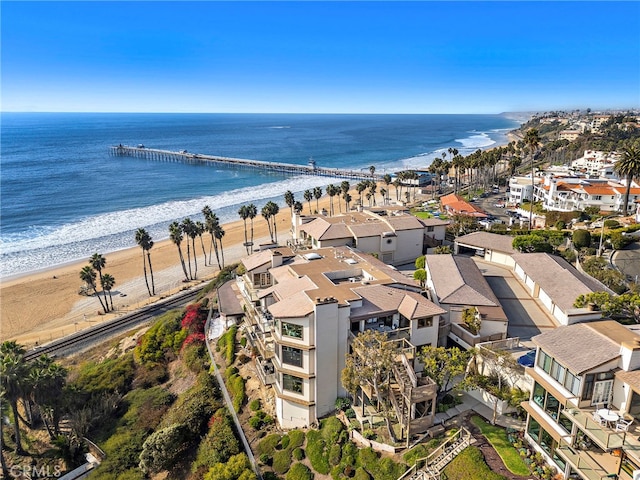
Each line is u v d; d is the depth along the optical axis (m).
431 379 33.41
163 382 52.72
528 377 32.12
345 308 37.44
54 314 73.00
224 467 34.31
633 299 37.25
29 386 42.50
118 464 40.09
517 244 62.94
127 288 82.81
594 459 24.86
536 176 142.12
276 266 51.50
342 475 31.53
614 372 25.50
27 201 143.62
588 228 84.50
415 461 29.84
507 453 29.17
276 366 39.47
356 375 33.41
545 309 48.50
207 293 72.75
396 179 164.50
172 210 138.12
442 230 76.25
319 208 143.50
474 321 40.31
